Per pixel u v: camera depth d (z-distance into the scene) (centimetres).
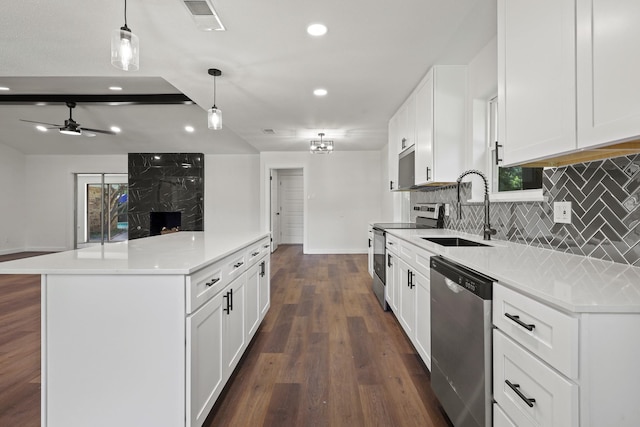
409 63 269
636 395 85
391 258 310
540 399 96
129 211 727
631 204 132
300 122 455
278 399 186
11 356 237
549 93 124
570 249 165
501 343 116
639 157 128
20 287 439
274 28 213
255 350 248
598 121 102
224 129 598
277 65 269
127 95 444
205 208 751
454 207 319
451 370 152
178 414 135
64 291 136
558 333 89
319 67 275
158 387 136
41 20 201
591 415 85
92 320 136
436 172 275
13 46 233
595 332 85
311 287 433
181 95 443
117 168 755
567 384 86
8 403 182
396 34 222
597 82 103
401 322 269
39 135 646
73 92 435
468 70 273
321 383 202
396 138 405
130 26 209
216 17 190
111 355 136
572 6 112
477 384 128
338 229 710
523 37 141
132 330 135
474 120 262
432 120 276
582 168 156
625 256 135
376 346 254
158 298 135
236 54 249
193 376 138
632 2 90
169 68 273
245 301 225
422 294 209
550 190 179
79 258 158
